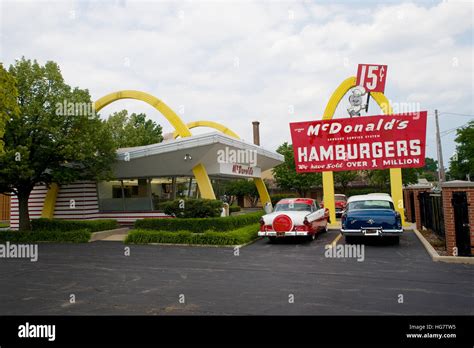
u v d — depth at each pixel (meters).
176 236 15.40
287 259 11.21
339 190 46.94
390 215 13.26
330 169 20.31
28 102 16.45
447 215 10.93
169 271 9.88
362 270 9.32
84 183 22.22
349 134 20.09
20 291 7.99
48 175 17.88
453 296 6.87
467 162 40.19
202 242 14.98
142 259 11.93
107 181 21.25
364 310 6.15
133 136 31.69
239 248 13.97
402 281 8.08
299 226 14.45
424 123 19.19
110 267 10.67
